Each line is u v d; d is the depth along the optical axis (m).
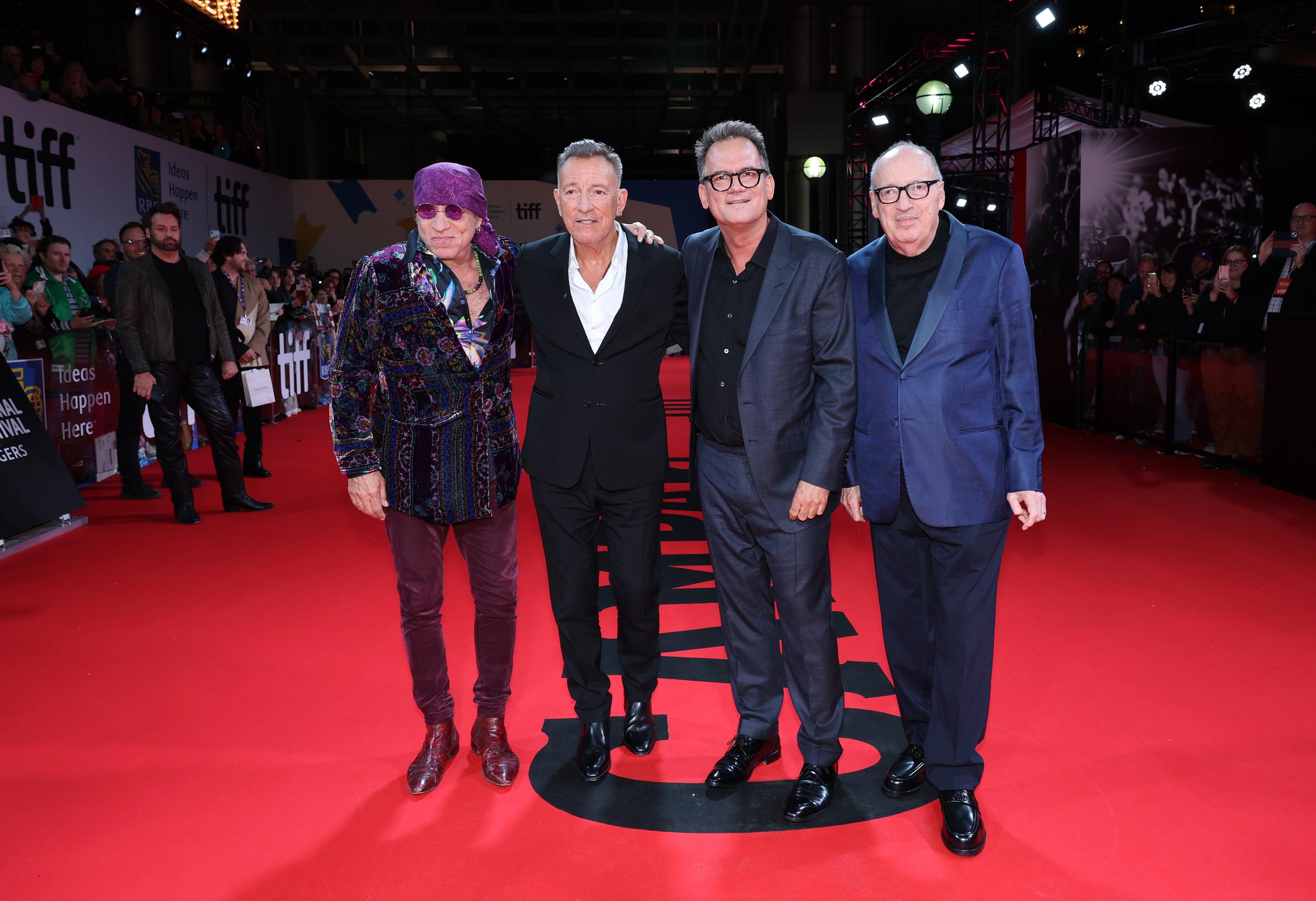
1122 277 8.57
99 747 2.59
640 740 2.53
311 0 13.84
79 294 6.83
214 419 5.52
